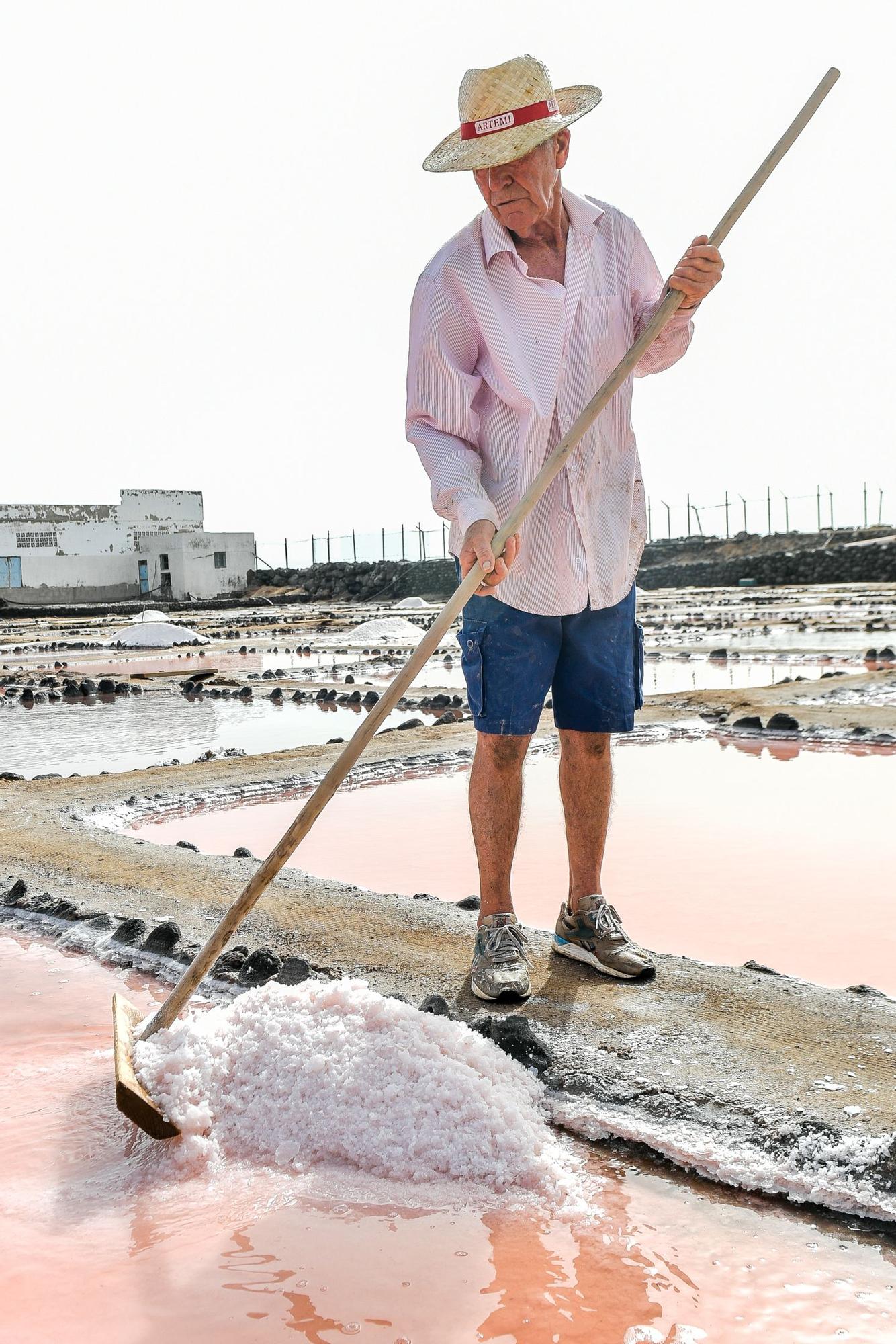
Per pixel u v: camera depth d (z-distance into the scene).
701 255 2.38
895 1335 1.36
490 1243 1.57
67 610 35.31
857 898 3.22
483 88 2.34
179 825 4.59
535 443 2.55
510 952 2.50
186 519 58.03
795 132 2.49
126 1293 1.47
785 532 54.44
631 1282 1.47
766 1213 1.65
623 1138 1.86
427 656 2.20
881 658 10.70
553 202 2.57
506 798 2.62
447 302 2.59
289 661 14.15
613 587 2.64
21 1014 2.48
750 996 2.37
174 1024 2.11
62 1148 1.88
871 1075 1.96
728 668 10.81
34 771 6.22
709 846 3.89
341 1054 1.94
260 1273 1.51
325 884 3.35
